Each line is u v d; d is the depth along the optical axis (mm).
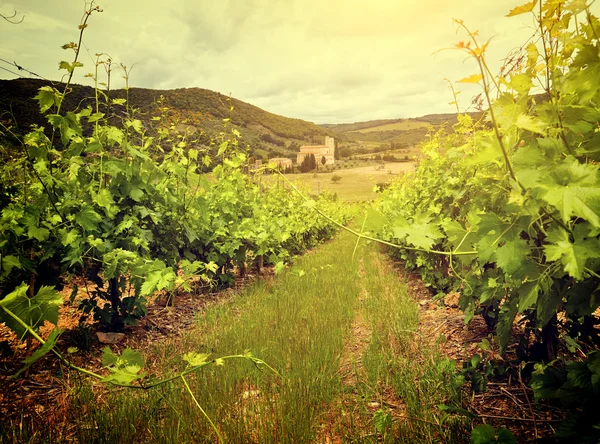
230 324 4766
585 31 1435
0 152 3553
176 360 3629
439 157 6223
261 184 9992
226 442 2369
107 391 3084
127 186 4594
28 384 3100
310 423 2561
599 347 2402
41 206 3680
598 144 1499
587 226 1402
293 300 5805
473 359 2709
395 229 2051
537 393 1779
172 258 5379
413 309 5055
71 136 3799
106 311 4254
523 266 1763
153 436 2396
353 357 3770
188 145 6070
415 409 2568
